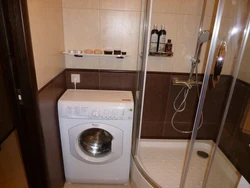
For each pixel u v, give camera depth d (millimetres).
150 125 2096
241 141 1514
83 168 1663
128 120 1479
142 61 1596
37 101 1113
